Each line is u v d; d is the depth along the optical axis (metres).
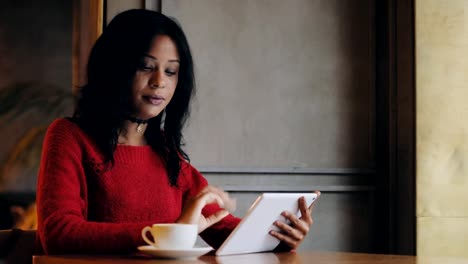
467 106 2.87
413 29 2.86
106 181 1.66
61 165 1.60
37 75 4.53
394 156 2.94
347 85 3.00
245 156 2.88
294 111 2.95
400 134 2.93
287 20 2.96
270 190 2.90
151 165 1.74
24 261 1.73
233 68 2.89
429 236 2.83
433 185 2.84
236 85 2.89
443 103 2.86
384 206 2.98
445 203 2.84
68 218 1.49
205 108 2.86
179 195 1.79
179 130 1.82
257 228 1.51
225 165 2.86
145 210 1.69
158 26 1.71
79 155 1.65
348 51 3.01
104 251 1.45
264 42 2.93
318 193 1.63
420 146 2.83
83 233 1.45
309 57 2.97
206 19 2.88
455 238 2.84
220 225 1.76
